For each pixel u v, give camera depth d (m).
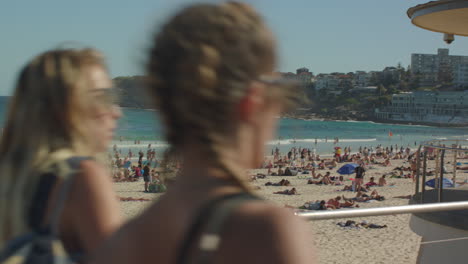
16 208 1.32
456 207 3.46
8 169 1.40
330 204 23.84
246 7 0.92
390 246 10.54
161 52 0.89
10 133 1.47
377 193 27.83
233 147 0.90
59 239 1.30
